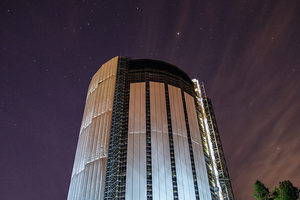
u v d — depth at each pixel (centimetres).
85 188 5597
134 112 6762
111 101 7000
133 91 7281
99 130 6531
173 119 6869
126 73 7844
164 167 5812
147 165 5759
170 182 5612
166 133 6469
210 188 6231
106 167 5681
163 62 8381
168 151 6134
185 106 7481
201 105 8975
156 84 7519
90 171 5825
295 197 5109
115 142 6106
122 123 6556
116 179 5478
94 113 7112
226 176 7594
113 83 7494
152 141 6203
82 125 7444
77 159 6638
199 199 5666
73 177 6359
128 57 8381
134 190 5341
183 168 5991
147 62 8225
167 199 5334
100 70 8469
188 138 6731
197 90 9381
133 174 5588
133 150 6003
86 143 6556
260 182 5606
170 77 7969
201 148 6906
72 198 5788
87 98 8325
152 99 7094
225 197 7100
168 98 7312
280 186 5403
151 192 5350
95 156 6025
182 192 5553
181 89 7875
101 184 5447
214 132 8669
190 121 7225
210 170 6831
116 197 5178
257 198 5509
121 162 5816
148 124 6519
